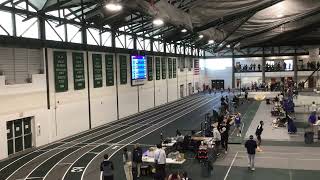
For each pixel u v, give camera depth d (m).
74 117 25.94
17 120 20.72
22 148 21.08
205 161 16.53
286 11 28.70
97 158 19.16
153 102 41.75
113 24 30.77
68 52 25.28
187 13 20.20
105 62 30.50
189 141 19.86
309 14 33.72
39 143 22.22
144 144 22.25
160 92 44.25
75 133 26.08
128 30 34.62
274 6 26.89
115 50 31.88
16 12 20.09
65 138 24.67
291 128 25.22
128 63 34.88
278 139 23.47
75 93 26.06
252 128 27.58
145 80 37.84
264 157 18.94
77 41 26.55
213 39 31.00
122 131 26.98
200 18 21.75
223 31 33.03
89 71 28.02
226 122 23.22
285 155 19.30
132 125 29.73
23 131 21.19
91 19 27.30
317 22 46.19
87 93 27.69
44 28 22.58
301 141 22.77
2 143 19.27
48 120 23.06
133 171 15.14
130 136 25.00
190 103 46.47
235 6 20.39
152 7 15.79
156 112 37.78
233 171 16.44
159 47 44.19
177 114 36.12
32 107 21.61
